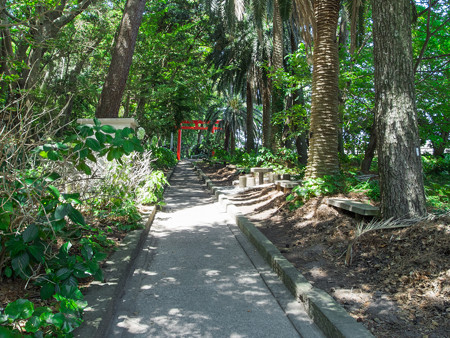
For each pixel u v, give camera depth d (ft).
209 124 140.36
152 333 9.85
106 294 10.91
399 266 12.29
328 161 24.40
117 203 19.40
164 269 15.29
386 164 15.39
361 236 14.90
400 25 15.29
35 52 35.65
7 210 8.84
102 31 49.52
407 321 9.55
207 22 64.28
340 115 39.40
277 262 14.47
